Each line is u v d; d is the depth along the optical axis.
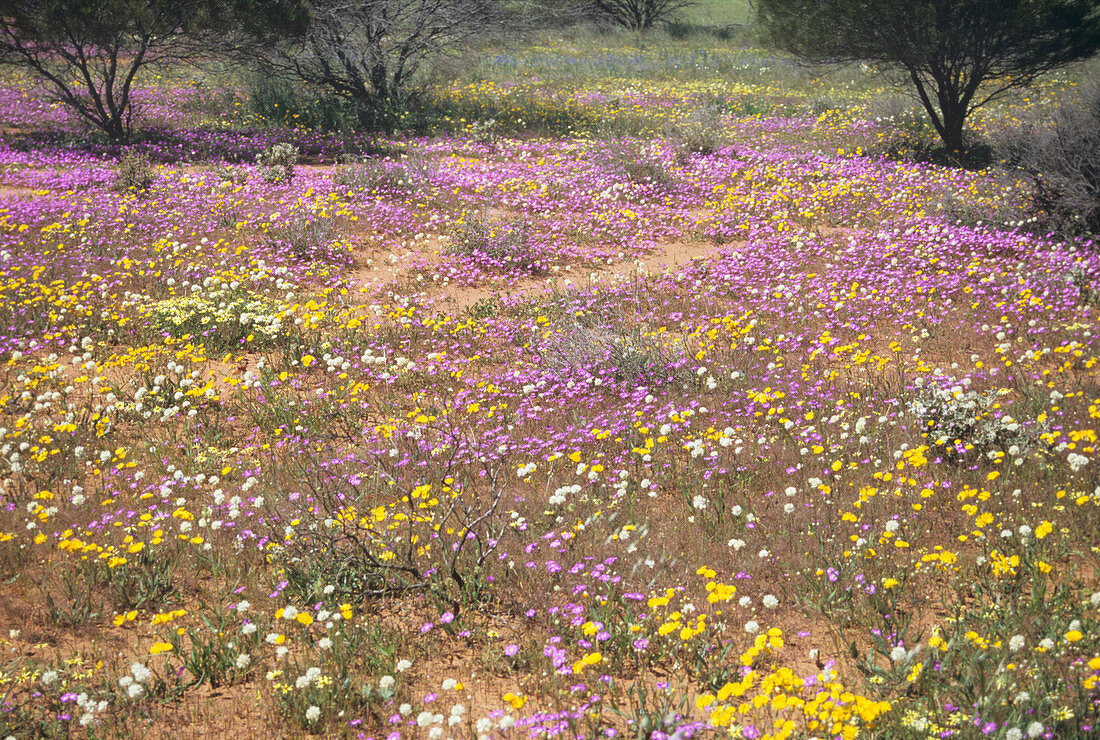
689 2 54.62
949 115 19.12
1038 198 12.77
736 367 8.28
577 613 4.45
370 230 13.71
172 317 9.27
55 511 5.64
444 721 3.85
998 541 5.04
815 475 6.15
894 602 4.49
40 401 7.55
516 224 12.99
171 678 4.24
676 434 6.92
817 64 20.19
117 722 3.89
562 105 26.08
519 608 4.80
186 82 27.77
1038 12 16.86
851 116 23.44
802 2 19.06
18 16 17.48
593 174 17.05
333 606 4.79
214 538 5.59
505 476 6.39
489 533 5.40
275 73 24.34
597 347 8.52
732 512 5.56
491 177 16.97
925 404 6.46
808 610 4.66
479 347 9.32
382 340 9.32
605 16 49.94
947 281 10.34
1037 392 7.00
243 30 20.02
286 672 4.20
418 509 5.72
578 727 3.67
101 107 19.50
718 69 34.69
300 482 6.25
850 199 15.14
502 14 25.66
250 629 4.27
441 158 19.73
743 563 5.09
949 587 4.74
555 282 11.66
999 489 5.59
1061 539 4.96
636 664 4.25
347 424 7.50
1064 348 7.51
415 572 4.97
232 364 8.71
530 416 7.29
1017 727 3.34
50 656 4.45
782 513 5.63
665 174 16.62
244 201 14.27
